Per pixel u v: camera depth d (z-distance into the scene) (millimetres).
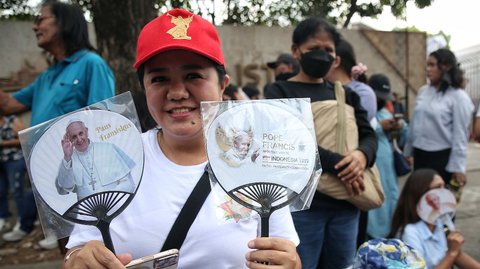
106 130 1037
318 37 2129
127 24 2973
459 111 3338
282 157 1063
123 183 1031
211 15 4367
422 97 3648
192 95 1130
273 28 6527
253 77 6512
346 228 2152
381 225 3049
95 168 1021
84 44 2375
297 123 1079
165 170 1149
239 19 6574
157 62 1111
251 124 1065
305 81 2197
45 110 2271
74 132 1016
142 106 1951
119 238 1083
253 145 1060
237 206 1058
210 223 1093
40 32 2309
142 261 953
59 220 1012
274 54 6562
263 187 1050
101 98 2238
